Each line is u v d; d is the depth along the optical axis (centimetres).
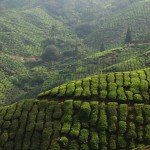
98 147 5700
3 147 6219
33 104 6731
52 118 6331
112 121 5984
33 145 6034
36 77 19462
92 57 19600
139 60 16012
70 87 6888
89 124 6050
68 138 5900
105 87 6675
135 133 5741
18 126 6425
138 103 6247
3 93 17525
